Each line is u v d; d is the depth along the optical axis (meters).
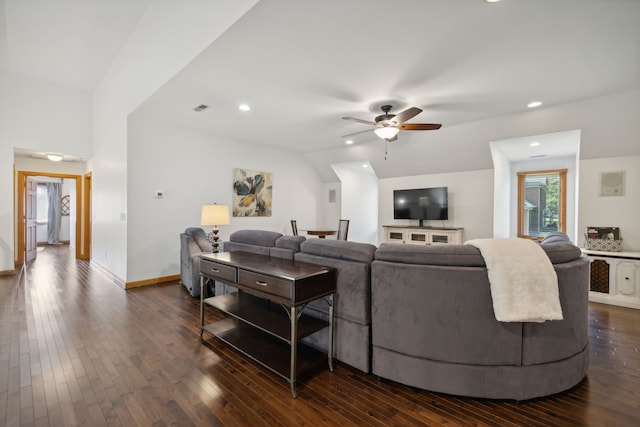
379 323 1.97
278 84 3.12
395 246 2.02
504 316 1.64
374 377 2.07
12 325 2.91
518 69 2.76
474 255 1.81
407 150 5.63
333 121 4.41
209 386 1.96
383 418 1.67
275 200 6.40
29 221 6.22
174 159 4.74
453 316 1.78
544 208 5.94
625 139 3.66
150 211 4.48
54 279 4.77
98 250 5.56
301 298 1.87
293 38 2.30
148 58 3.48
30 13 3.57
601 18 2.02
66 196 9.27
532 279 1.69
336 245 2.22
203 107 3.83
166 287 4.33
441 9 1.96
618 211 3.86
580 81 3.01
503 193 5.71
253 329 2.65
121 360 2.27
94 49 4.36
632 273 3.56
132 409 1.73
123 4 3.44
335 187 7.44
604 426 1.61
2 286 4.32
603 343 2.62
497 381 1.76
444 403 1.80
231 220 5.56
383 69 2.78
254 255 2.68
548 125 4.00
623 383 2.00
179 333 2.77
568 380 1.86
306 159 7.13
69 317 3.13
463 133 4.72
